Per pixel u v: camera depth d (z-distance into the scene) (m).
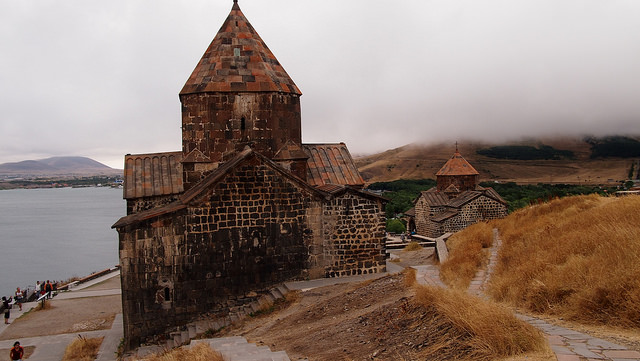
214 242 18.92
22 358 19.89
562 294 10.88
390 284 16.53
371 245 21.08
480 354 7.46
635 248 11.02
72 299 31.36
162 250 18.31
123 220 19.36
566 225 18.50
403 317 10.65
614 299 9.35
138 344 18.00
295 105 22.64
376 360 8.62
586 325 9.19
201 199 18.77
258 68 22.34
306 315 15.14
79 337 21.56
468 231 28.30
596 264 11.20
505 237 22.23
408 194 116.56
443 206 53.81
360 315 12.89
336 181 23.83
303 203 20.23
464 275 16.19
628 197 19.95
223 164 21.55
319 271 20.41
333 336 11.39
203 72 22.12
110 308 28.55
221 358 9.73
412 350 8.64
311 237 20.33
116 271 43.94
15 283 61.75
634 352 6.84
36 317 26.98
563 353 6.94
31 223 151.38
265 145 21.88
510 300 12.21
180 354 11.02
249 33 23.27
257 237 19.53
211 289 18.81
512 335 7.50
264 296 19.20
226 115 21.62
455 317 8.63
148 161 23.39
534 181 180.88
